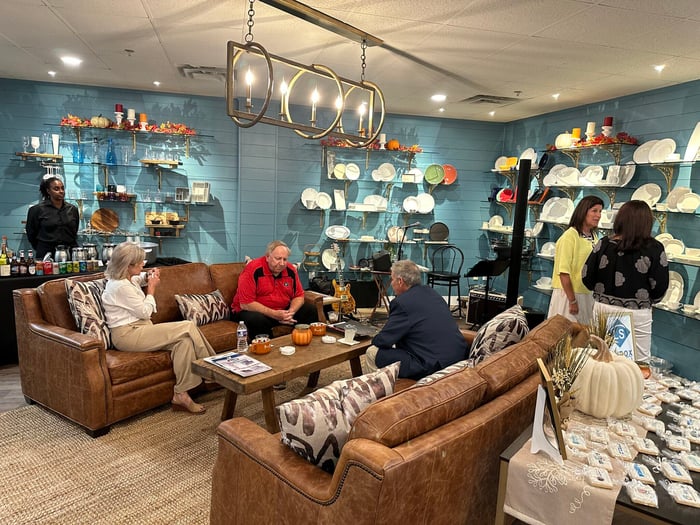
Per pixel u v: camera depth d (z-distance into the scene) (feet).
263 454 4.89
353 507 3.87
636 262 8.94
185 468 7.75
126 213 17.83
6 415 9.36
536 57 11.48
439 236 20.75
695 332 12.19
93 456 8.02
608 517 4.06
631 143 13.98
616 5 8.29
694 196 12.18
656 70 11.98
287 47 11.47
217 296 12.14
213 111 18.25
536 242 18.78
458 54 11.49
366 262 19.58
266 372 7.90
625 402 5.36
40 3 9.27
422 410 4.38
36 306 9.49
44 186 14.21
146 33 10.94
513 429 5.27
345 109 19.08
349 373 12.45
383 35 10.30
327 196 19.42
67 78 15.92
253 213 18.69
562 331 7.33
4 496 6.89
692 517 3.85
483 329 7.86
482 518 5.13
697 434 5.11
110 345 9.48
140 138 17.69
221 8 9.27
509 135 21.06
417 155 20.61
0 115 16.42
